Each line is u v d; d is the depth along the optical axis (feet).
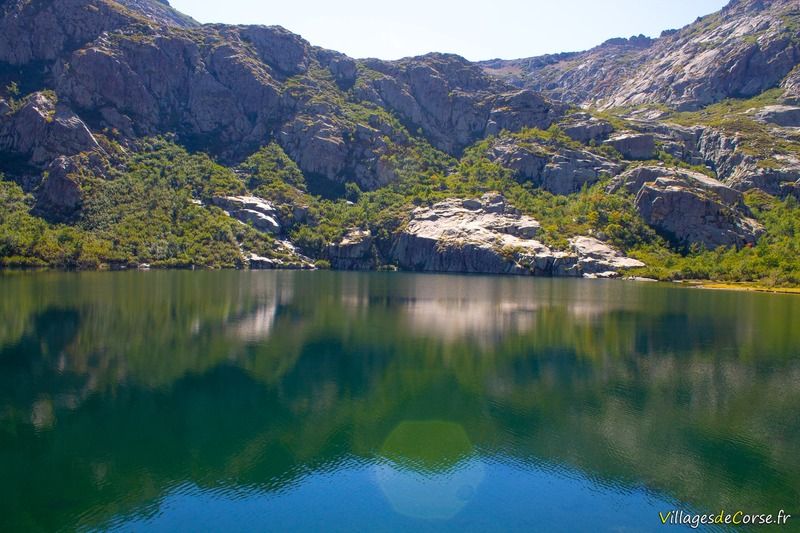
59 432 150.41
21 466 130.93
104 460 134.51
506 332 294.66
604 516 113.50
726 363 232.94
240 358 229.25
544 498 120.57
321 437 150.41
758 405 179.93
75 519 109.81
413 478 127.75
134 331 272.92
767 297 492.13
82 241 654.94
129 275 560.20
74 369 207.72
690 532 108.58
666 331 303.89
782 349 259.60
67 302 351.67
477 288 536.01
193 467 132.05
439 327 306.55
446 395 187.32
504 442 149.18
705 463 137.90
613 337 285.23
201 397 180.34
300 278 607.78
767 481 128.98
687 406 178.70
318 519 110.73
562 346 262.88
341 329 295.28
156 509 113.80
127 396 179.93
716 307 409.49
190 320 306.14
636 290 539.29
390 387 195.00
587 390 194.49
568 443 148.66
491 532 107.45
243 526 107.86
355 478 128.16
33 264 603.67
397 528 107.76
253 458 136.87
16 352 229.04
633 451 143.95
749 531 109.09
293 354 238.27
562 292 507.30
